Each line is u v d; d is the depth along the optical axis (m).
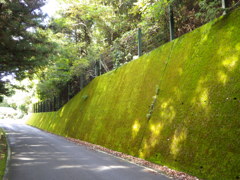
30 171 7.86
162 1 10.94
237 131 5.97
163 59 11.14
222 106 6.73
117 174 7.38
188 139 7.58
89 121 18.02
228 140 6.13
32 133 27.67
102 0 22.86
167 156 8.30
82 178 6.93
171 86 9.69
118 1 23.06
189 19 13.22
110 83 16.95
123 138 11.95
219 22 8.20
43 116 41.88
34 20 12.66
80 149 13.47
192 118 7.75
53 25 13.88
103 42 24.45
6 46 11.39
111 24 22.58
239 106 6.18
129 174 7.37
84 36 27.61
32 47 12.12
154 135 9.55
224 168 5.92
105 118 15.23
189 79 8.68
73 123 22.19
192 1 12.64
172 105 9.12
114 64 21.23
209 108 7.19
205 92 7.59
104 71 24.02
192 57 9.01
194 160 7.01
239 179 5.42
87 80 26.09
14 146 14.93
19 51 11.91
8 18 10.90
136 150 10.40
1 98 20.12
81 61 21.42
